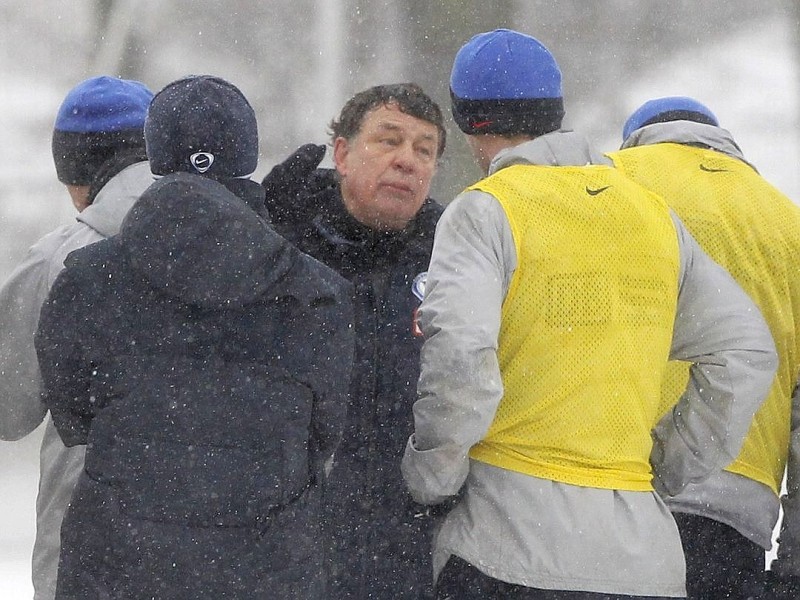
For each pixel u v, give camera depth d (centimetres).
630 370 1094
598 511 1066
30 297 1305
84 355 1062
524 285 1088
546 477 1073
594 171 1138
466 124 1209
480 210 1098
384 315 1317
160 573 1024
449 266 1084
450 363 1049
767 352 1141
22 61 6372
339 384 1086
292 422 1060
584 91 5934
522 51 1191
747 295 1198
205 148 1096
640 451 1101
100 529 1035
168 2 6091
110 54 6056
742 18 6425
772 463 1286
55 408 1083
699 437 1148
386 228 1332
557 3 5881
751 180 1319
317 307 1078
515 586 1063
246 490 1039
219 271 1046
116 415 1048
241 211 1066
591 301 1087
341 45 5400
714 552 1260
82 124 1391
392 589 1277
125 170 1338
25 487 3603
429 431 1071
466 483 1115
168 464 1037
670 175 1310
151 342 1055
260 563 1038
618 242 1103
